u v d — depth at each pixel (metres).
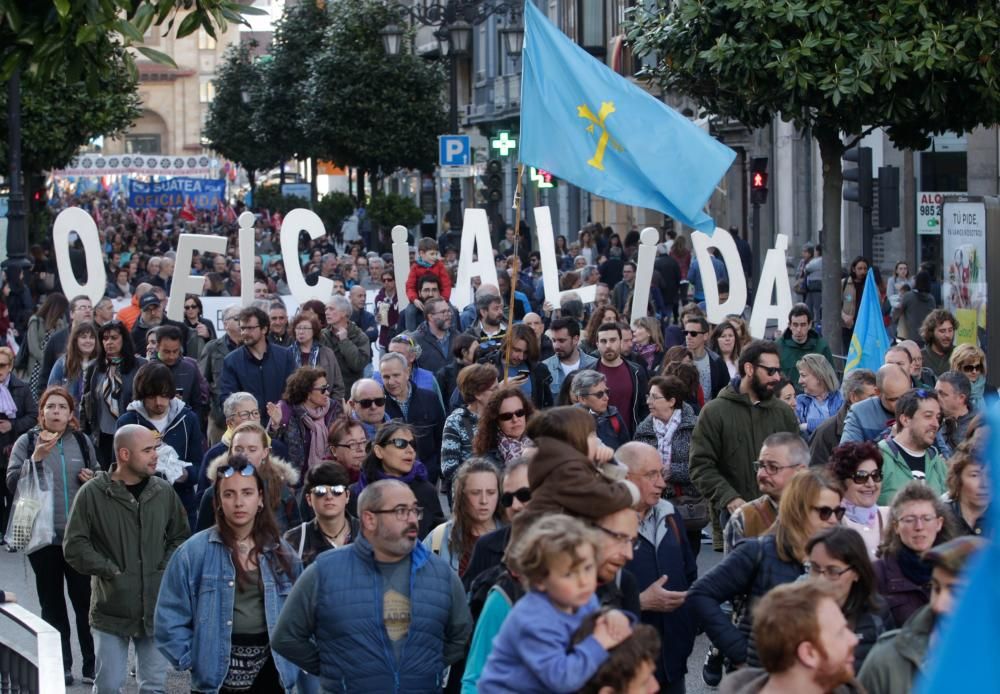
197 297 20.23
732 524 8.65
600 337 14.34
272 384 15.25
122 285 32.78
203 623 8.02
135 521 9.49
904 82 19.56
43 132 40.81
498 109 62.75
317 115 53.72
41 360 19.28
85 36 10.34
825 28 18.95
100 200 99.88
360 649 7.13
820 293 30.61
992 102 19.80
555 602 5.32
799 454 8.41
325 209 59.06
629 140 12.55
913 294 21.53
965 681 2.23
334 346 17.48
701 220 12.60
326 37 54.03
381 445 9.63
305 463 12.48
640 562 8.16
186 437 12.16
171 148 154.75
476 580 7.25
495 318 17.31
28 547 11.02
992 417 2.24
